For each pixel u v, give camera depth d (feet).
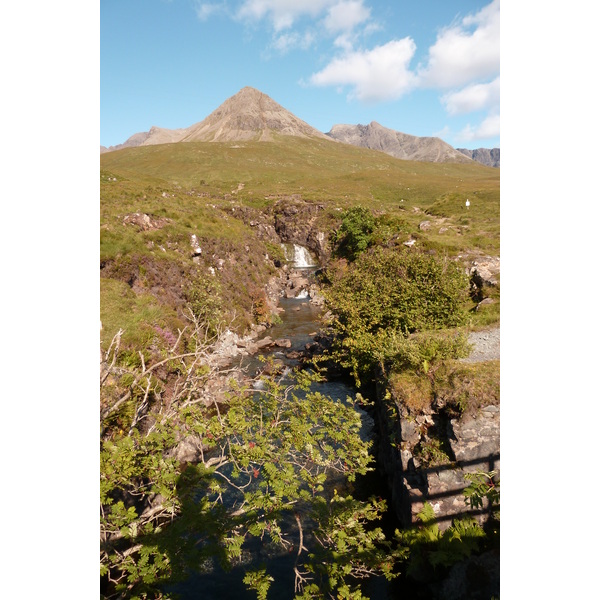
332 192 271.49
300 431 23.41
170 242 85.30
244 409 26.30
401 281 57.21
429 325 49.85
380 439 42.42
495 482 27.20
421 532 27.22
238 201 231.30
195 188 314.14
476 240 100.07
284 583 26.63
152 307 55.16
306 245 184.65
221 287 84.07
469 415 29.89
